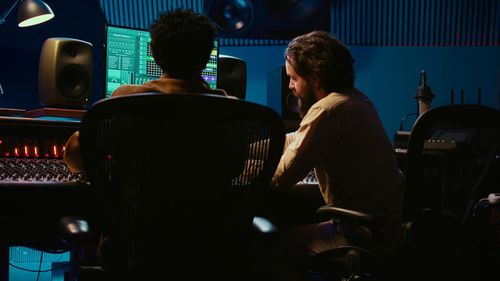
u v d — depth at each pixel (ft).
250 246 5.85
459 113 6.57
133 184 5.25
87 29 12.03
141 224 5.37
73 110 9.23
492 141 8.18
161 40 5.82
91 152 5.09
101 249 5.62
